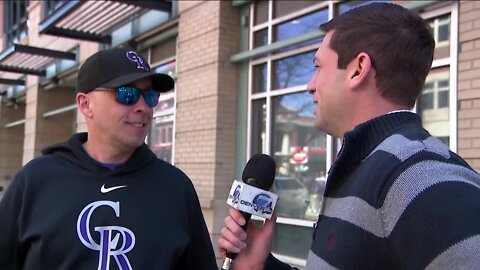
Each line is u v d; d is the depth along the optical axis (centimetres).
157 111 788
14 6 1476
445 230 97
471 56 388
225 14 659
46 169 183
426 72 132
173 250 180
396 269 108
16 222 175
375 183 113
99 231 174
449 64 411
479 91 380
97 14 807
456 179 104
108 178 183
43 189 179
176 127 723
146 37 826
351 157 127
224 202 642
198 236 200
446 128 413
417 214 101
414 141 117
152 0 729
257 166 198
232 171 655
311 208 560
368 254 112
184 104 707
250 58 641
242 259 187
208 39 668
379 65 128
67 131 1257
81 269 169
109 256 172
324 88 141
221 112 650
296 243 573
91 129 192
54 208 175
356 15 135
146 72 189
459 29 400
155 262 176
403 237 103
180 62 721
